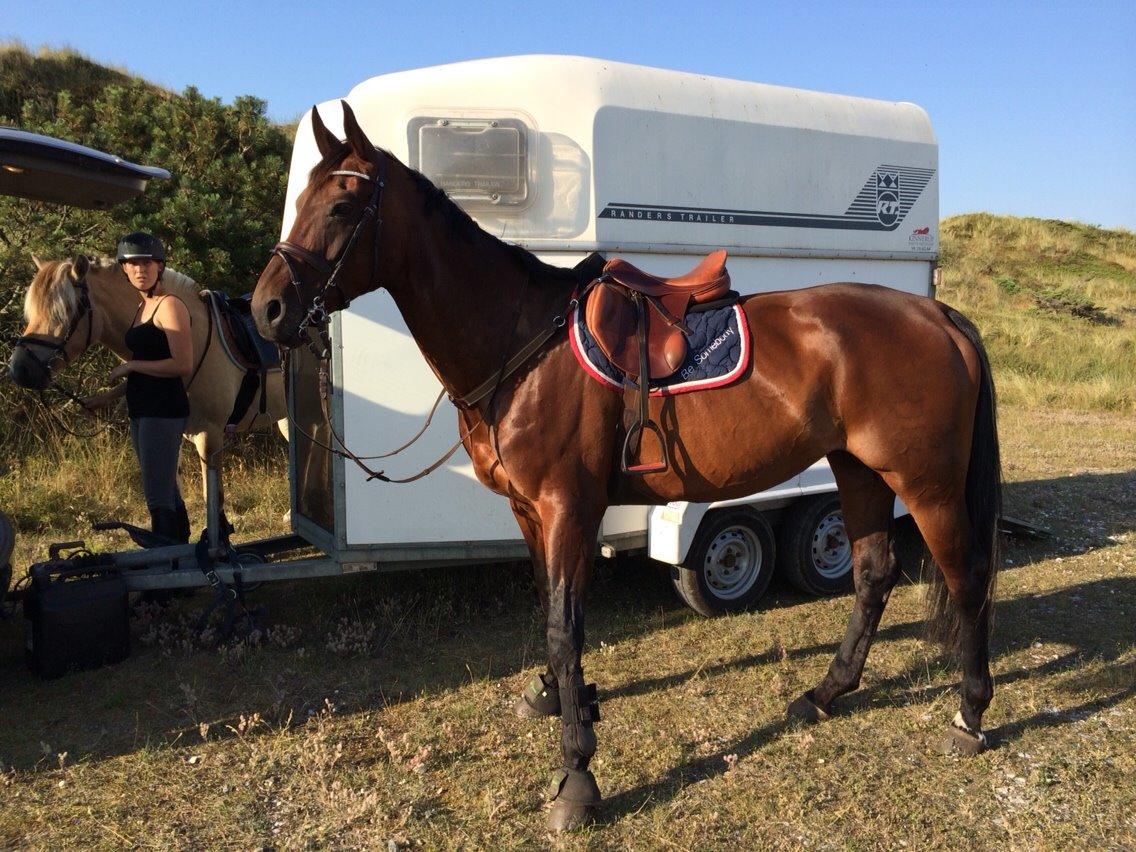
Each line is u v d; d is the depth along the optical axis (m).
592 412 2.69
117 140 8.26
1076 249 27.59
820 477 4.79
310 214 2.45
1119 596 4.73
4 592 3.60
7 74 13.31
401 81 3.84
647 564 5.42
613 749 3.10
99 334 4.26
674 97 4.24
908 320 2.93
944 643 3.20
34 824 2.64
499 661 3.92
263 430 7.38
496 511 4.17
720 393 2.76
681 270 4.35
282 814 2.71
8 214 7.14
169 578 3.87
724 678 3.73
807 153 4.68
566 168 3.98
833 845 2.54
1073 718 3.32
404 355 3.97
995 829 2.62
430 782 2.88
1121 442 9.99
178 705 3.45
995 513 3.02
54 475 6.46
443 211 2.69
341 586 4.88
